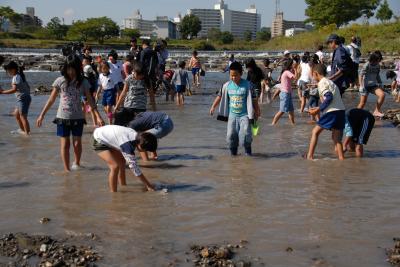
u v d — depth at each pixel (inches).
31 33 4311.0
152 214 241.0
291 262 188.7
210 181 299.0
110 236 213.5
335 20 3304.6
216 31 5093.5
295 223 229.1
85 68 546.6
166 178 305.1
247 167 333.7
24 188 284.0
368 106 679.7
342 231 219.5
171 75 762.2
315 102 532.4
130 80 383.6
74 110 317.4
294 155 370.6
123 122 334.3
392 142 419.5
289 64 507.2
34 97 771.4
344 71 460.4
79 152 326.6
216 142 420.2
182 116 585.0
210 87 1025.5
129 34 4343.0
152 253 196.4
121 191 278.1
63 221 231.3
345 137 394.6
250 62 546.6
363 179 303.9
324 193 275.1
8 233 216.8
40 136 443.8
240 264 185.6
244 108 360.5
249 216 238.4
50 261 187.9
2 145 403.5
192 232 218.4
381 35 2465.6
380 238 211.9
